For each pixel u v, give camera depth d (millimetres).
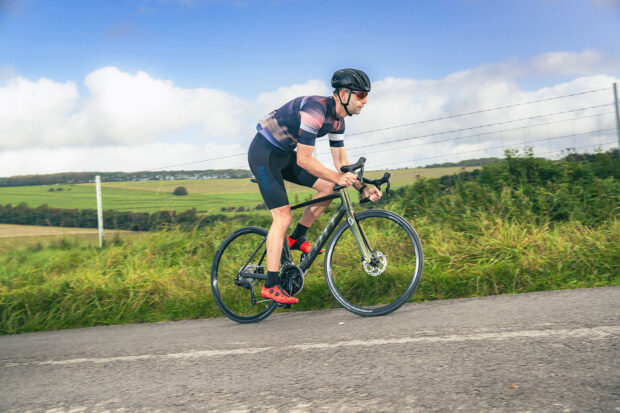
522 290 3402
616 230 4195
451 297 3379
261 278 3307
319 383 1816
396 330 2479
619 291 2891
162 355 2455
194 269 4711
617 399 1437
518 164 6020
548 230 4516
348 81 2842
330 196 3152
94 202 8344
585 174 5836
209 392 1839
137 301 3922
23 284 4707
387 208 5824
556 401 1461
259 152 3059
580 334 2088
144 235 6387
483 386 1628
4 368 2502
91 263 5570
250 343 2539
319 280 3635
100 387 2035
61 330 3623
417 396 1599
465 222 4984
